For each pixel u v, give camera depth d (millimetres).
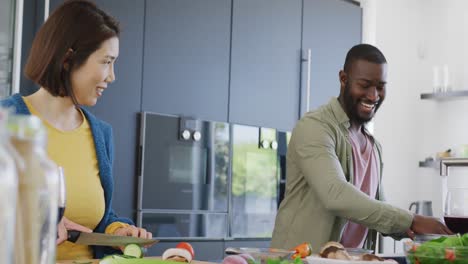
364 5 4895
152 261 1265
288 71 4312
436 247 1300
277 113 4238
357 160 2285
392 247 4863
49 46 1621
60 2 3219
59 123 1706
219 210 3857
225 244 3895
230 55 3980
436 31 5227
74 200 1681
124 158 3447
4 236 552
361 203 1964
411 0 5266
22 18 3059
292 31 4344
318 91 4508
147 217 3514
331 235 2207
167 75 3660
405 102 5199
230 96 3973
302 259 1393
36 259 625
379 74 2232
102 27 1657
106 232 1720
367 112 2268
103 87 1711
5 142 570
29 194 619
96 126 1795
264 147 4117
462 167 5000
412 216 1930
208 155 3811
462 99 5074
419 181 5238
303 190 2248
